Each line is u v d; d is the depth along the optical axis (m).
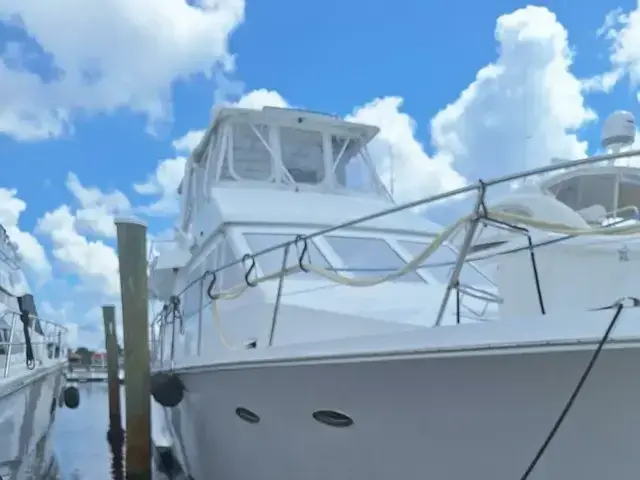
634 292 3.88
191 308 7.39
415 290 5.53
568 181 7.42
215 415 5.55
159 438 11.24
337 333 4.66
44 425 10.23
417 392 3.47
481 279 6.03
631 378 2.79
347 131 8.38
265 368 4.26
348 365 3.66
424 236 6.56
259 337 5.06
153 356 10.55
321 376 3.88
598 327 2.79
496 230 5.04
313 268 4.36
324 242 5.98
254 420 4.88
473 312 4.98
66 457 11.81
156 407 12.38
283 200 7.15
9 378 6.87
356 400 3.80
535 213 5.50
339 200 7.43
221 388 5.09
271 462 4.90
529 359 2.99
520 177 3.38
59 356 15.99
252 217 6.37
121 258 7.27
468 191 3.57
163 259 8.70
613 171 7.24
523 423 3.19
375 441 3.88
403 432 3.68
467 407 3.33
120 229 7.28
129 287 7.23
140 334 7.20
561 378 2.96
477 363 3.15
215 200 7.01
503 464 3.36
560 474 3.17
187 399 6.45
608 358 2.79
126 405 7.20
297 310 4.98
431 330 3.35
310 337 4.71
